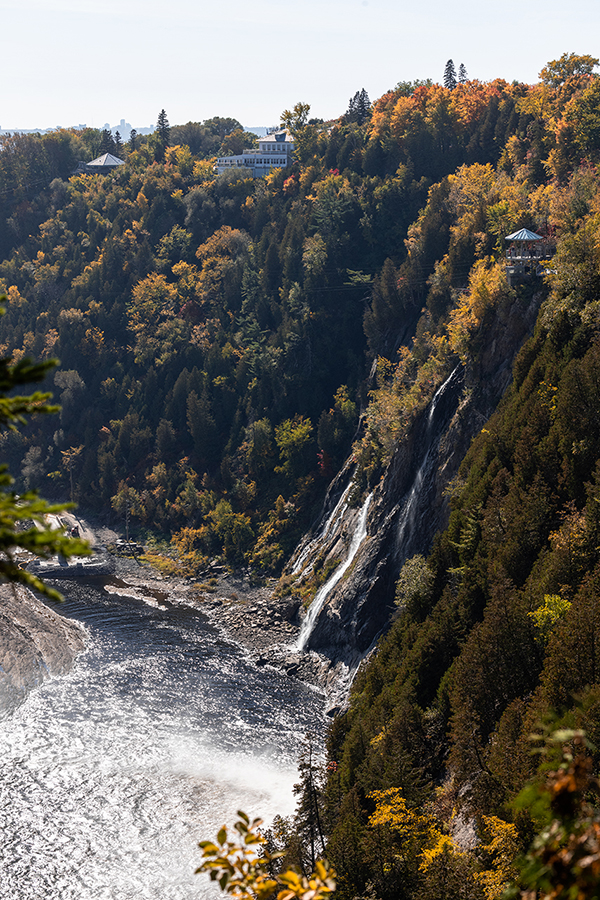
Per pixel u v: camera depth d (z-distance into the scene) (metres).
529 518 72.56
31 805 75.44
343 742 79.62
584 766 7.97
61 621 121.19
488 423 95.38
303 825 58.94
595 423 73.19
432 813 57.28
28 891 64.00
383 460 127.94
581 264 92.25
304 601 130.75
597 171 129.62
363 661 107.12
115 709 96.06
